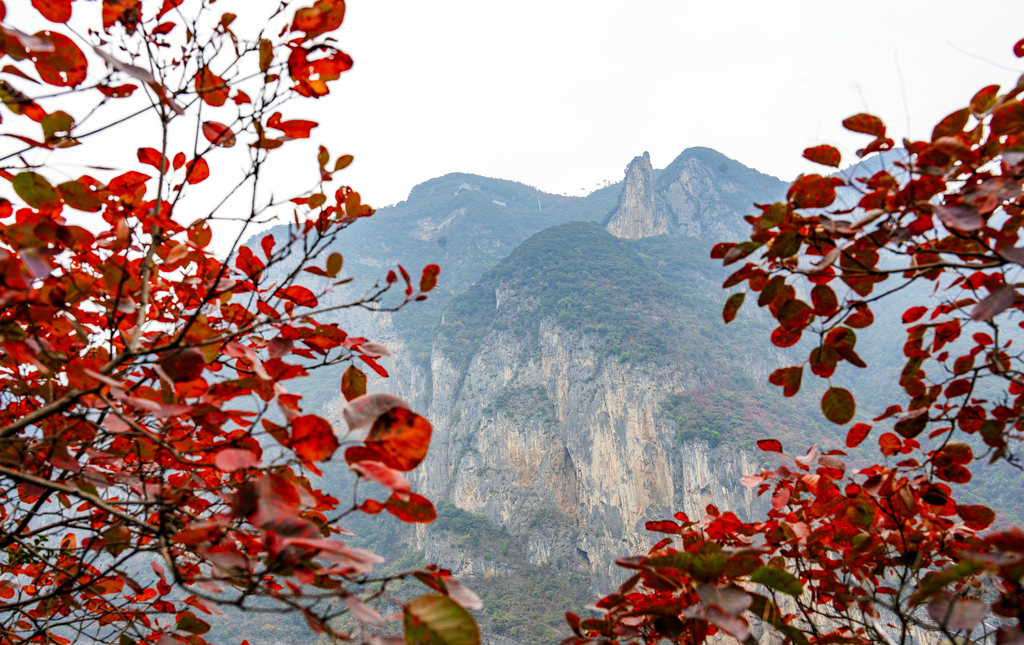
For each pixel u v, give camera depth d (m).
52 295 1.90
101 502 1.53
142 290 2.05
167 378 1.79
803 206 2.08
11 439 1.66
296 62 1.97
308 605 1.25
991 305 1.85
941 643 1.98
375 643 1.22
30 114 1.79
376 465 1.28
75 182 1.77
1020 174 1.81
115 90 1.98
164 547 1.46
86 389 1.71
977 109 2.10
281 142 2.15
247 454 1.35
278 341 2.19
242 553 1.41
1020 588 1.53
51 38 1.74
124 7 2.02
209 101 2.17
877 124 2.06
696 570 1.54
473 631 1.16
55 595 2.03
